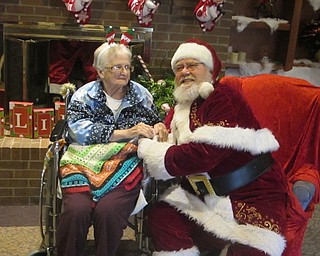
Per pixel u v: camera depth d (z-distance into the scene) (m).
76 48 3.09
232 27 3.91
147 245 2.16
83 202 1.86
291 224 1.94
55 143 1.97
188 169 1.81
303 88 2.24
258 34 4.03
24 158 2.79
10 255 2.28
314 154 2.18
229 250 1.81
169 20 3.29
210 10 3.13
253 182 1.89
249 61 3.93
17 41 2.94
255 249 1.75
